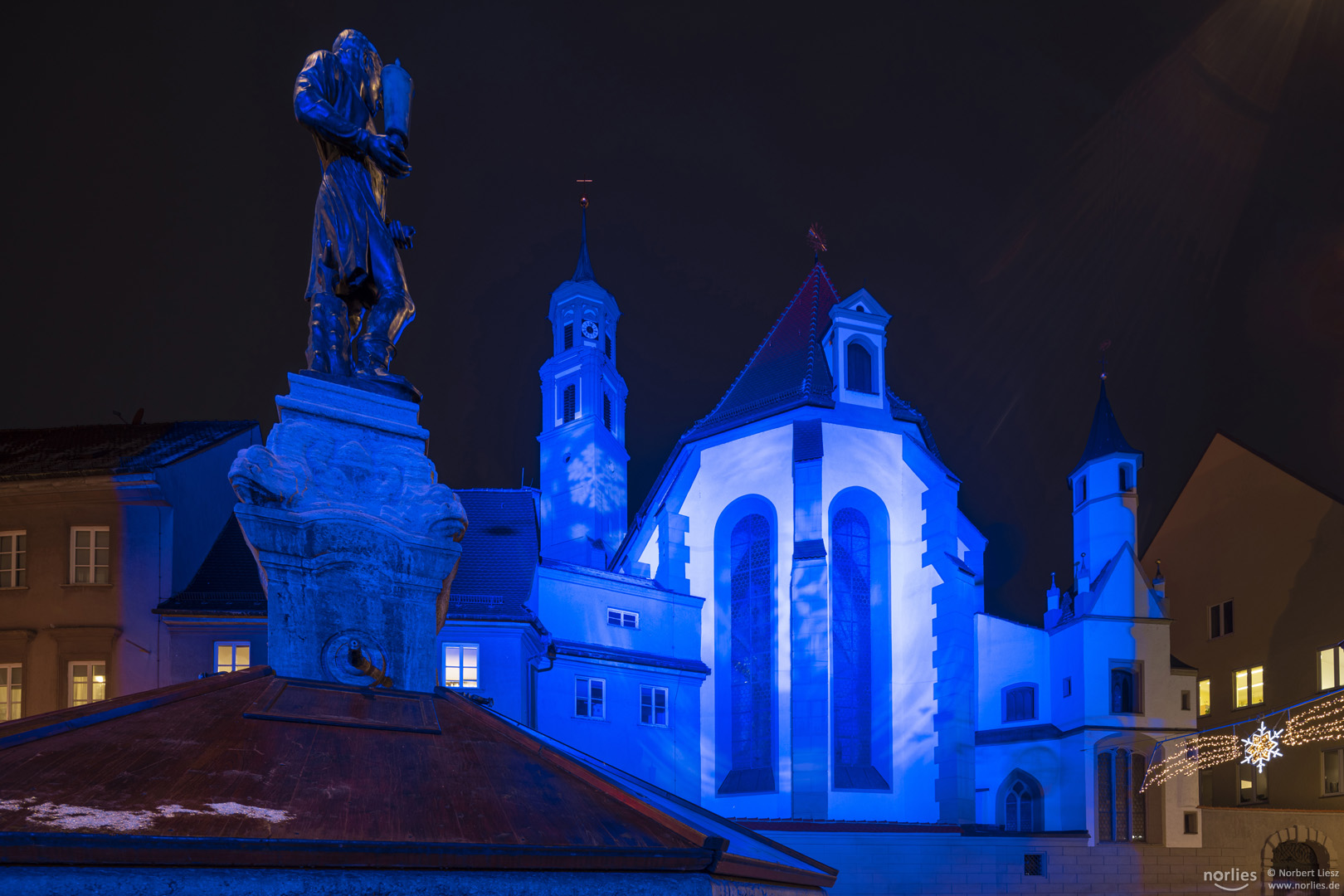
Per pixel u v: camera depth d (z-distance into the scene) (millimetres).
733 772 39219
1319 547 43531
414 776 5805
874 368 42500
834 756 38406
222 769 5289
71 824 4238
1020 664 40500
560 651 34938
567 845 5117
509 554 35781
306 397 8258
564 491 57906
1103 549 40562
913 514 40969
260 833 4516
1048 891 34625
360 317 9414
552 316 62500
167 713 6141
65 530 32188
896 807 38031
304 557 7746
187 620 31453
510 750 6867
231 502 37094
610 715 36250
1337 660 41625
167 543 32188
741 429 42281
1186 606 50156
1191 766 37500
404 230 9289
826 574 38438
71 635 31312
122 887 4102
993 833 34625
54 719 5672
